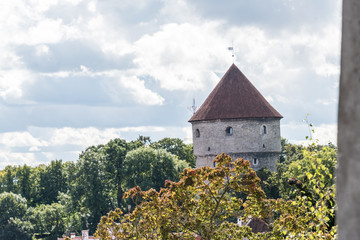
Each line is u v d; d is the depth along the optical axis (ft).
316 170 187.93
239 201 349.61
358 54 27.76
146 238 367.86
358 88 27.50
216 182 343.26
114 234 385.29
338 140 27.94
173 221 340.39
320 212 183.32
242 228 338.75
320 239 184.65
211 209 347.97
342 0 28.53
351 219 26.94
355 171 27.07
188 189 345.31
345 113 27.73
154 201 357.20
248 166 342.23
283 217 311.06
